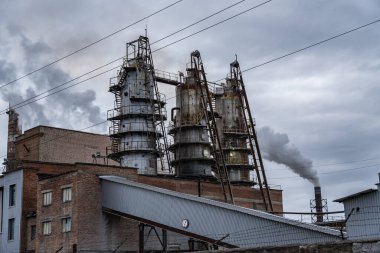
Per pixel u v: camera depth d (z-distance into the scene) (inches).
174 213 1407.5
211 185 2154.3
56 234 1660.9
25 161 1907.0
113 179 1616.6
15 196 1908.2
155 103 2437.3
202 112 2453.2
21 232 1841.8
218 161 2329.0
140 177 1867.6
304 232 1088.8
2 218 1946.4
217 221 1286.9
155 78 2449.6
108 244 1619.1
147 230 1715.1
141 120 2378.2
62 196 1672.0
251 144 2330.2
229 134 2650.1
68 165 1977.1
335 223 1392.7
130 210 1537.9
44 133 2327.8
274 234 1146.7
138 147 2341.3
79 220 1585.9
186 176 2332.7
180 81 2546.8
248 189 2303.2
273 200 2427.4
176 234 1775.3
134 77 2411.4
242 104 2475.4
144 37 2471.7
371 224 893.2
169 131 2508.6
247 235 1206.9
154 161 2372.0
